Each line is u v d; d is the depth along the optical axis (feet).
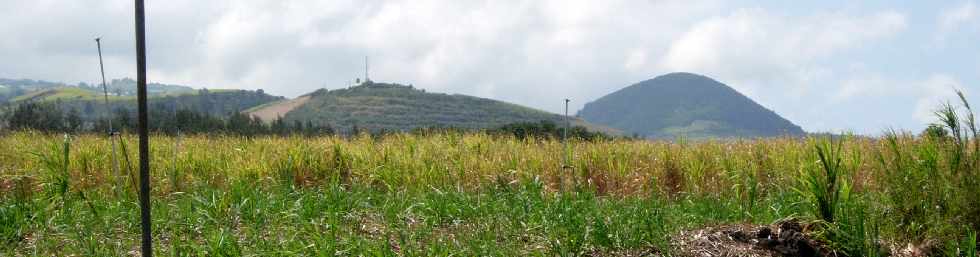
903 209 21.76
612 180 35.50
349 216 25.38
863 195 25.44
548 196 28.78
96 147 41.86
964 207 21.01
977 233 20.94
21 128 58.08
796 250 20.77
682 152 39.99
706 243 21.18
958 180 21.31
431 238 22.84
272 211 26.48
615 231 21.79
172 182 35.50
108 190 34.37
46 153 39.32
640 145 43.52
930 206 21.42
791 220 22.27
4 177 35.06
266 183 35.45
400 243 21.65
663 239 21.25
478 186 34.09
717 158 37.45
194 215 25.55
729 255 20.57
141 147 15.06
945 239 20.95
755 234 21.59
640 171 36.55
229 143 47.85
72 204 28.19
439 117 591.78
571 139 49.80
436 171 36.47
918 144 23.75
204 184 34.37
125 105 576.20
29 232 24.72
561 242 21.43
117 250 22.40
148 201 15.44
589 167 37.42
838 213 21.31
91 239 22.91
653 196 31.35
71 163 37.47
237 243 21.98
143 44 14.69
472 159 38.40
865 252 20.44
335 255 20.75
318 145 42.57
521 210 25.61
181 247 21.59
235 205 26.45
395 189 34.45
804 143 40.01
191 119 128.77
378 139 48.70
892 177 22.40
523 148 44.57
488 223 24.71
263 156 39.55
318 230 23.47
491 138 48.55
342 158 39.78
